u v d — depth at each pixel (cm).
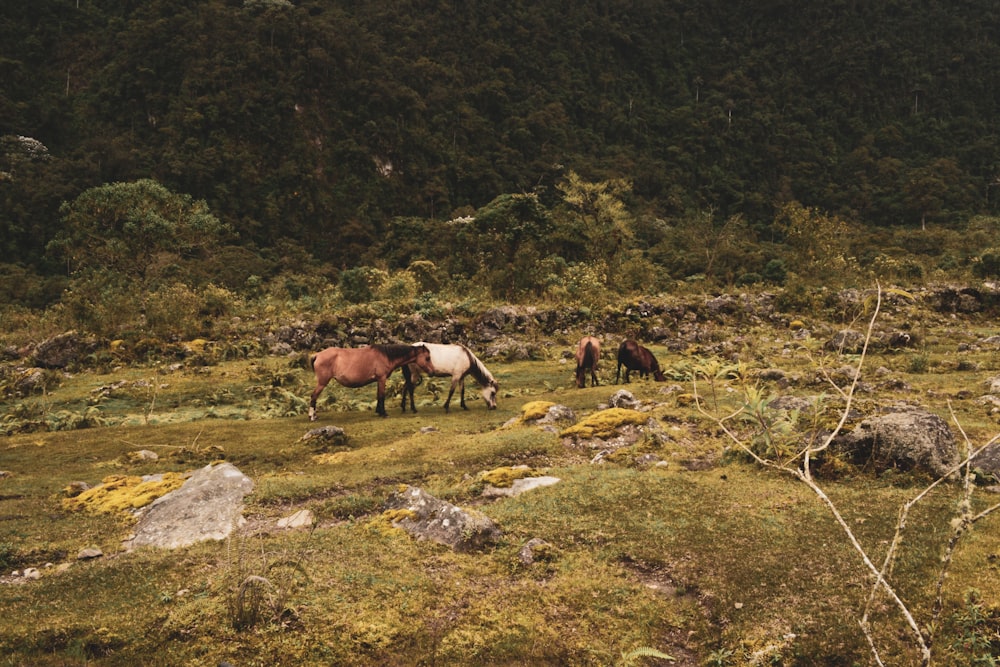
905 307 3172
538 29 15988
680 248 7112
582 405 1576
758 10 18238
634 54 16888
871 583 604
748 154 14325
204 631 545
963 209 11575
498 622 586
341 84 11450
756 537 724
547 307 3073
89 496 998
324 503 912
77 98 10619
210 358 2408
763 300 3291
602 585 648
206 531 830
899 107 15388
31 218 7475
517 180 12150
